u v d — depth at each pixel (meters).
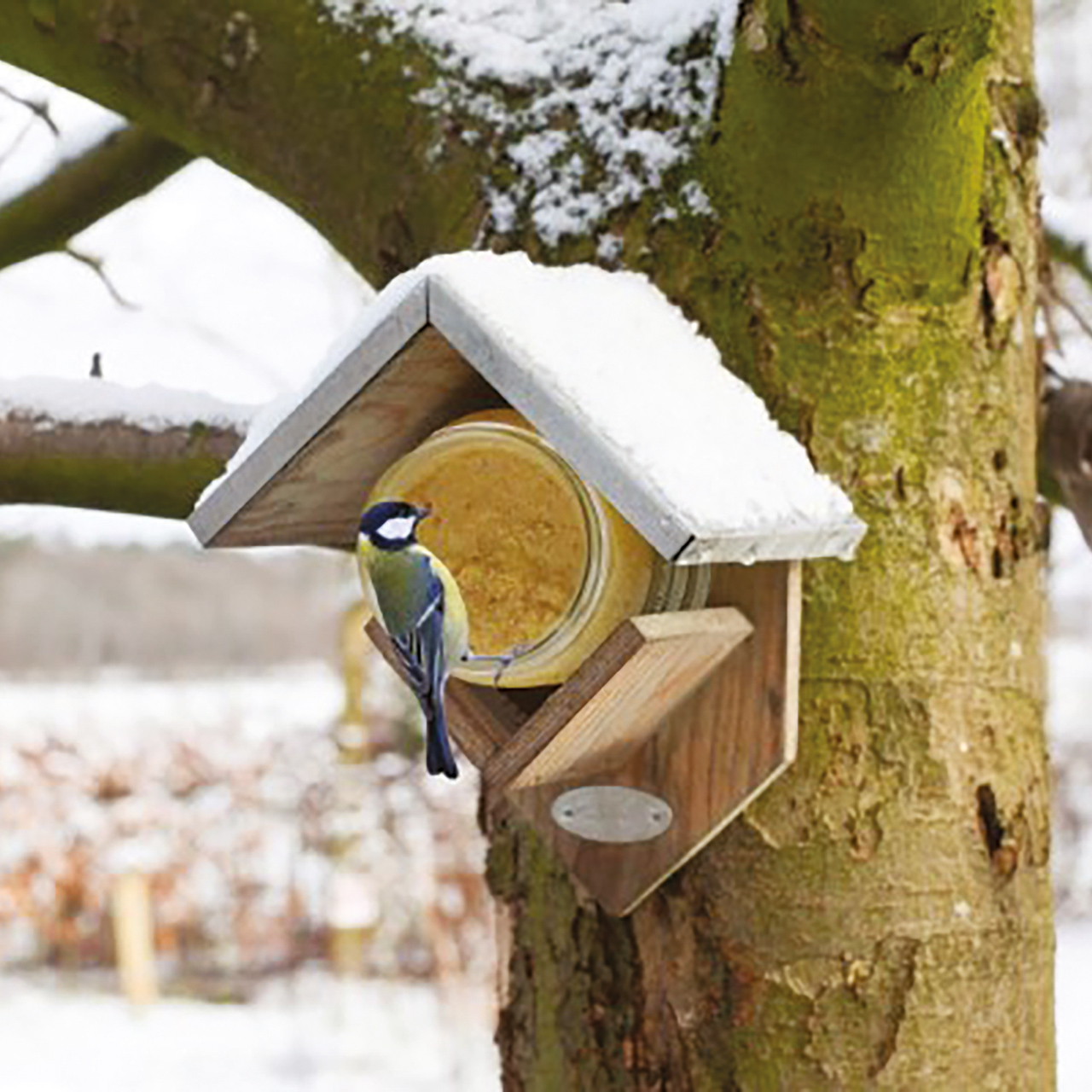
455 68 2.96
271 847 13.31
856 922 2.71
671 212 2.78
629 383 2.57
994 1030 2.76
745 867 2.72
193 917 13.25
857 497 2.75
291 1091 10.69
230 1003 12.82
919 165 2.71
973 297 2.83
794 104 2.66
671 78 2.82
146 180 4.14
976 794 2.78
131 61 3.26
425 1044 11.63
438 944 12.03
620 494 2.44
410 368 2.62
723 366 2.73
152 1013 12.58
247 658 24.94
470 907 12.49
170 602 24.86
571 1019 2.83
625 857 2.77
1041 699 2.93
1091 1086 9.77
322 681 21.48
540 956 2.87
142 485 3.39
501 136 2.90
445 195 2.93
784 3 2.57
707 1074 2.73
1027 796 2.84
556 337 2.57
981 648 2.80
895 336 2.77
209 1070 11.19
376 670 13.29
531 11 2.97
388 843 12.62
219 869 13.27
